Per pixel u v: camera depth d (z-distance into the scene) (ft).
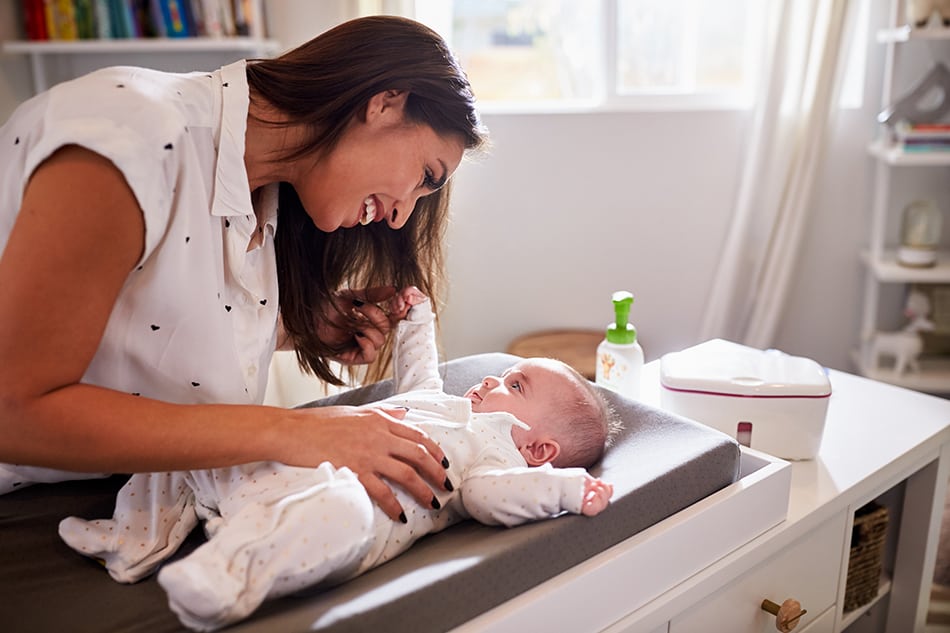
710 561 3.54
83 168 2.66
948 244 8.77
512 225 8.95
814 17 7.84
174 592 2.54
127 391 3.34
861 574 4.79
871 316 8.54
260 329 3.64
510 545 2.95
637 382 4.89
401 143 3.42
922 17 7.54
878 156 8.16
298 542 2.71
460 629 2.80
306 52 3.35
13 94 8.40
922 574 5.00
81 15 8.13
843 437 4.60
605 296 9.10
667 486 3.39
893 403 5.04
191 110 3.14
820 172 8.52
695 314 9.09
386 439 3.15
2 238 3.04
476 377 4.63
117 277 2.77
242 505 2.99
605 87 8.70
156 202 2.84
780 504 3.81
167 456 2.81
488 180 8.83
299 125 3.30
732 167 8.68
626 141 8.68
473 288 9.13
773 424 4.31
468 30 9.26
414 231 4.41
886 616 5.23
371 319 4.46
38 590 3.15
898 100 7.71
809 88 8.11
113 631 2.88
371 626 2.60
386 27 3.35
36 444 2.64
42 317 2.58
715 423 4.37
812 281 8.91
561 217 8.91
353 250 4.32
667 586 3.38
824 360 9.12
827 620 4.36
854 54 8.43
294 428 3.05
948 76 7.62
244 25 8.17
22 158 2.88
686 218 8.84
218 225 3.32
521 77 9.34
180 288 3.18
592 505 3.10
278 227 4.06
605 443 3.91
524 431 3.85
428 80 3.36
